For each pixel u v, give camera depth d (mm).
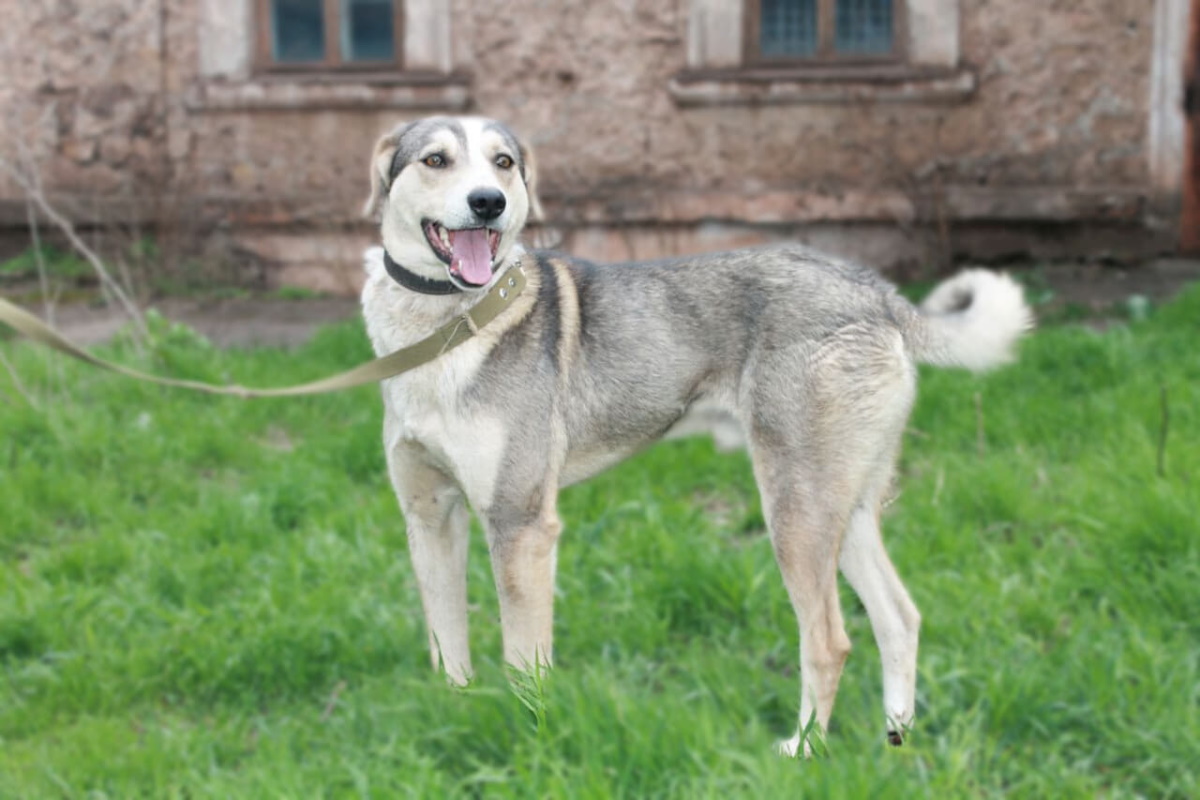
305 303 10102
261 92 10289
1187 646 3521
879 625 3326
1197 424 5203
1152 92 9820
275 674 3711
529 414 3277
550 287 3422
